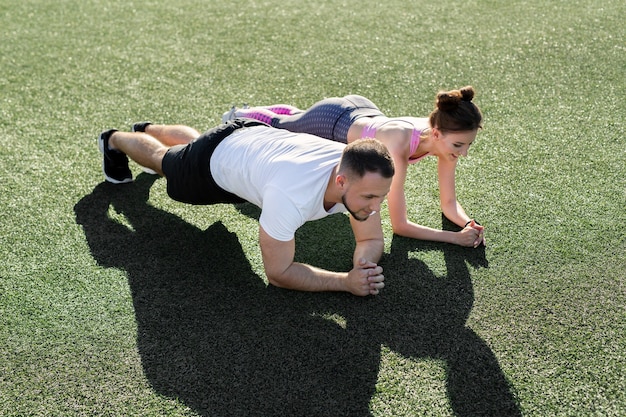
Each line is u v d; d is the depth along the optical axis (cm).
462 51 478
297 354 240
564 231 298
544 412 216
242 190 263
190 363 238
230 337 248
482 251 288
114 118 403
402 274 276
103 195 332
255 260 287
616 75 438
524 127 383
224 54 482
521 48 478
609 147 361
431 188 334
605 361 234
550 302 260
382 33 510
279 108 326
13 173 349
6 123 396
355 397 223
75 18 548
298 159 244
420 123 276
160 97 427
